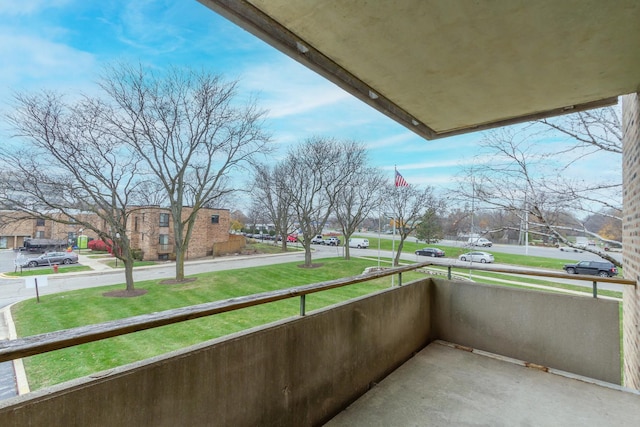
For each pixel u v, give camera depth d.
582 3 1.45
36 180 10.84
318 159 21.56
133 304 10.45
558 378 2.32
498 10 1.51
